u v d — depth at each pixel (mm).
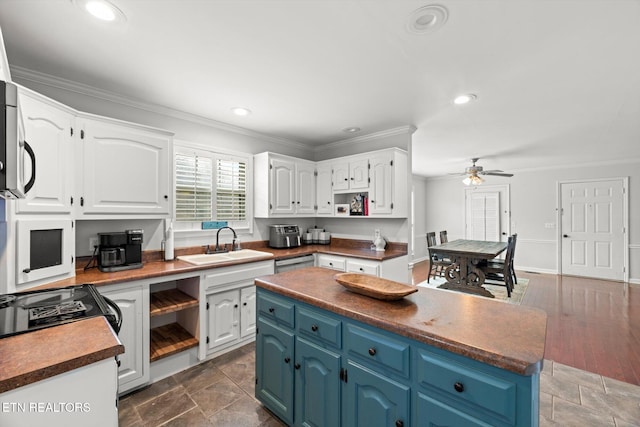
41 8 1385
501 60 1901
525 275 5879
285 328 1657
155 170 2357
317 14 1454
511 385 875
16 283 1541
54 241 1767
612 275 5422
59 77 2102
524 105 2684
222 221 3199
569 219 5855
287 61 1914
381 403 1191
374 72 2062
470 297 1499
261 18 1482
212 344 2445
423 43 1711
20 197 1152
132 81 2186
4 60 1203
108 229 2363
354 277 1743
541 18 1477
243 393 2023
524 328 1095
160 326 2639
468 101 2596
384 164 3242
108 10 1410
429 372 1049
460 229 7344
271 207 3410
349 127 3371
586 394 2070
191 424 1729
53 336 1023
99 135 2053
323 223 4285
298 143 4094
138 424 1724
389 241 3541
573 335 3049
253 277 2756
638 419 1820
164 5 1379
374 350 1210
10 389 783
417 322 1154
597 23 1512
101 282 1818
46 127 1707
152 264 2430
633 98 2516
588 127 3367
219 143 3209
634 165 5230
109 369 961
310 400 1496
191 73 2070
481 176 6938
